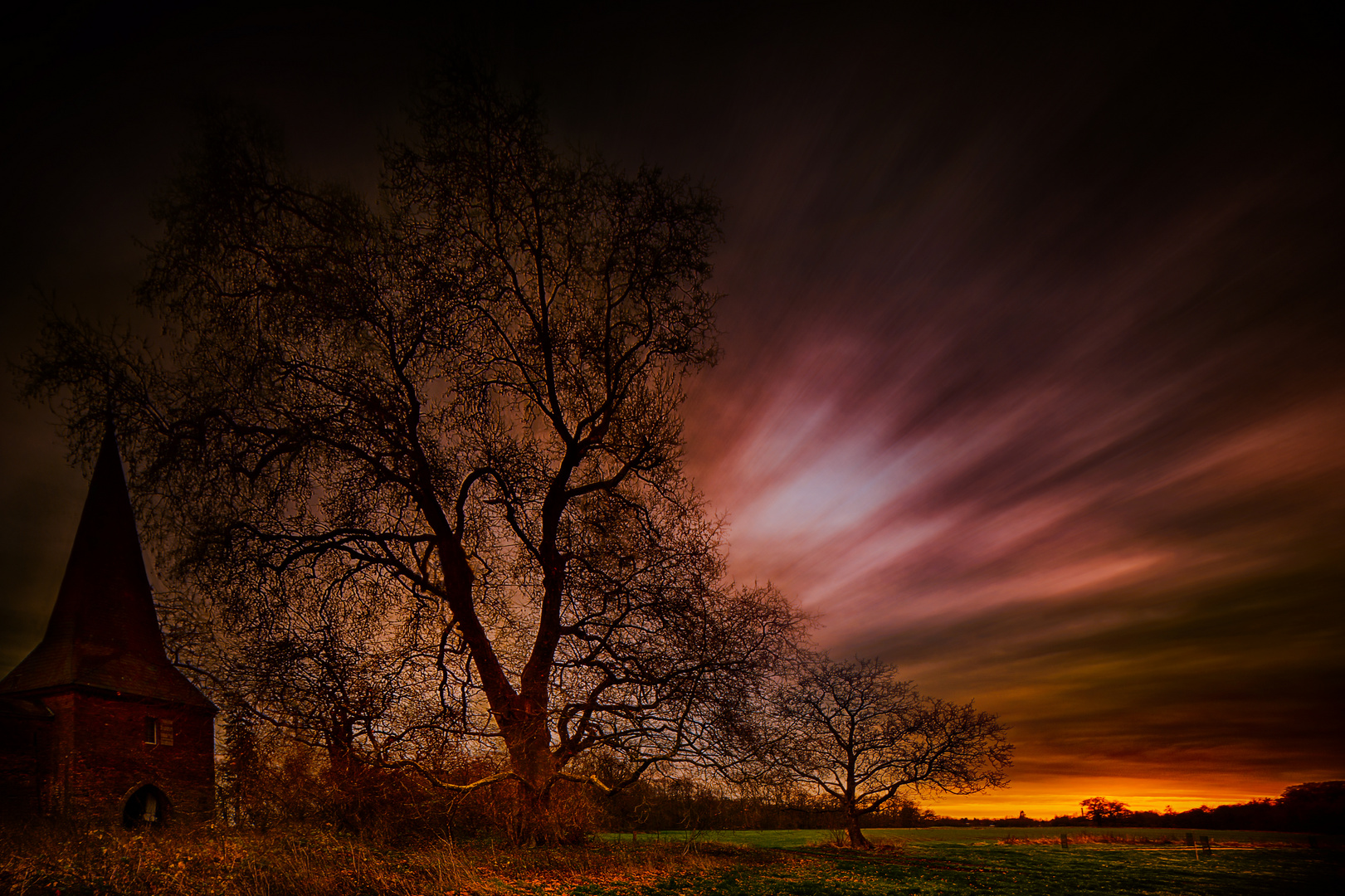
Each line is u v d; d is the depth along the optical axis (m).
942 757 33.91
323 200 17.98
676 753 18.86
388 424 18.92
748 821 21.23
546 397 21.58
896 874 22.91
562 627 19.98
